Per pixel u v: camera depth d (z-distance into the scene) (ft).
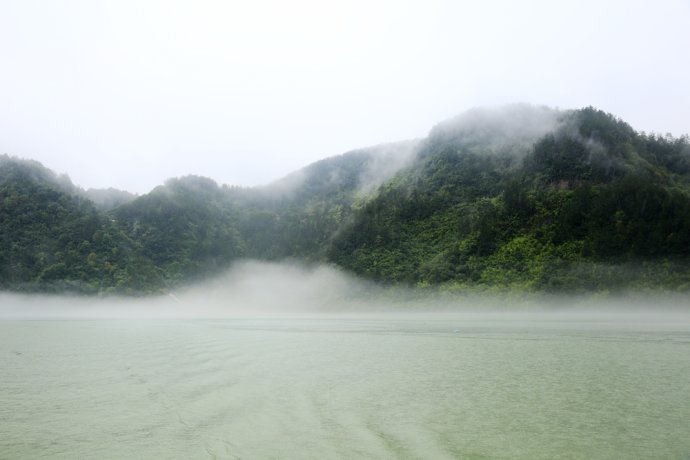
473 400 60.90
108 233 436.76
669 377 76.48
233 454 41.68
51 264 379.35
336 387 67.92
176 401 59.26
